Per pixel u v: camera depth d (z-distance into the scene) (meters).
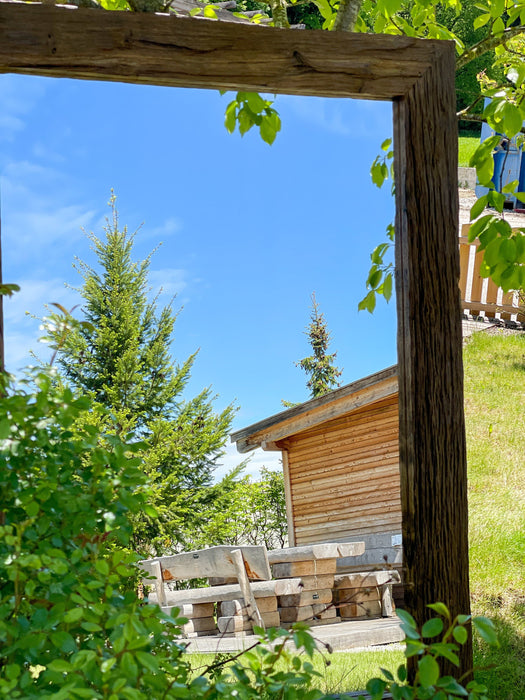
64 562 1.99
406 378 2.91
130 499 2.28
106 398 16.62
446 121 2.98
